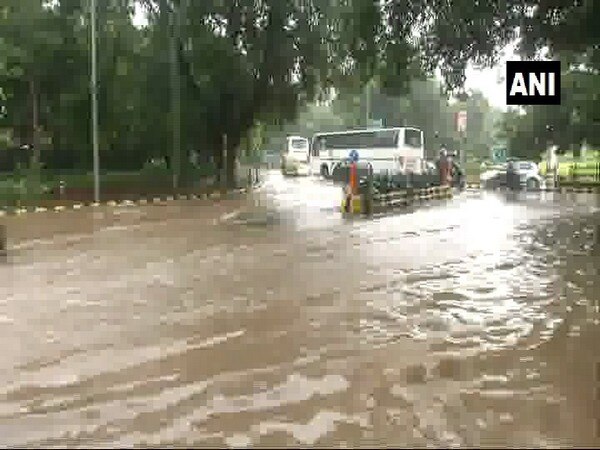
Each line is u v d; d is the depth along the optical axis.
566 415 4.82
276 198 27.14
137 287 9.34
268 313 7.84
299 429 4.66
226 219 18.53
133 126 28.64
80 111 27.12
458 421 4.74
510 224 16.95
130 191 29.67
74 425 4.81
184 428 4.72
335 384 5.52
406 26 17.88
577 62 29.62
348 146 40.44
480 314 7.77
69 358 6.29
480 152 67.69
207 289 9.16
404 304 8.25
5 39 23.80
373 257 11.77
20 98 26.81
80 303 8.43
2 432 4.70
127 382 5.65
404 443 4.39
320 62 28.64
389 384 5.50
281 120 32.41
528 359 6.12
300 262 11.27
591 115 32.66
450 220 17.94
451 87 18.19
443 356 6.21
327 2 27.53
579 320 7.49
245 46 28.64
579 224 16.83
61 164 32.19
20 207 21.92
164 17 28.00
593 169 39.25
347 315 7.73
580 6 15.48
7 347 6.64
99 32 26.28
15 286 9.46
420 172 27.45
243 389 5.44
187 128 30.34
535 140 38.47
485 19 16.34
